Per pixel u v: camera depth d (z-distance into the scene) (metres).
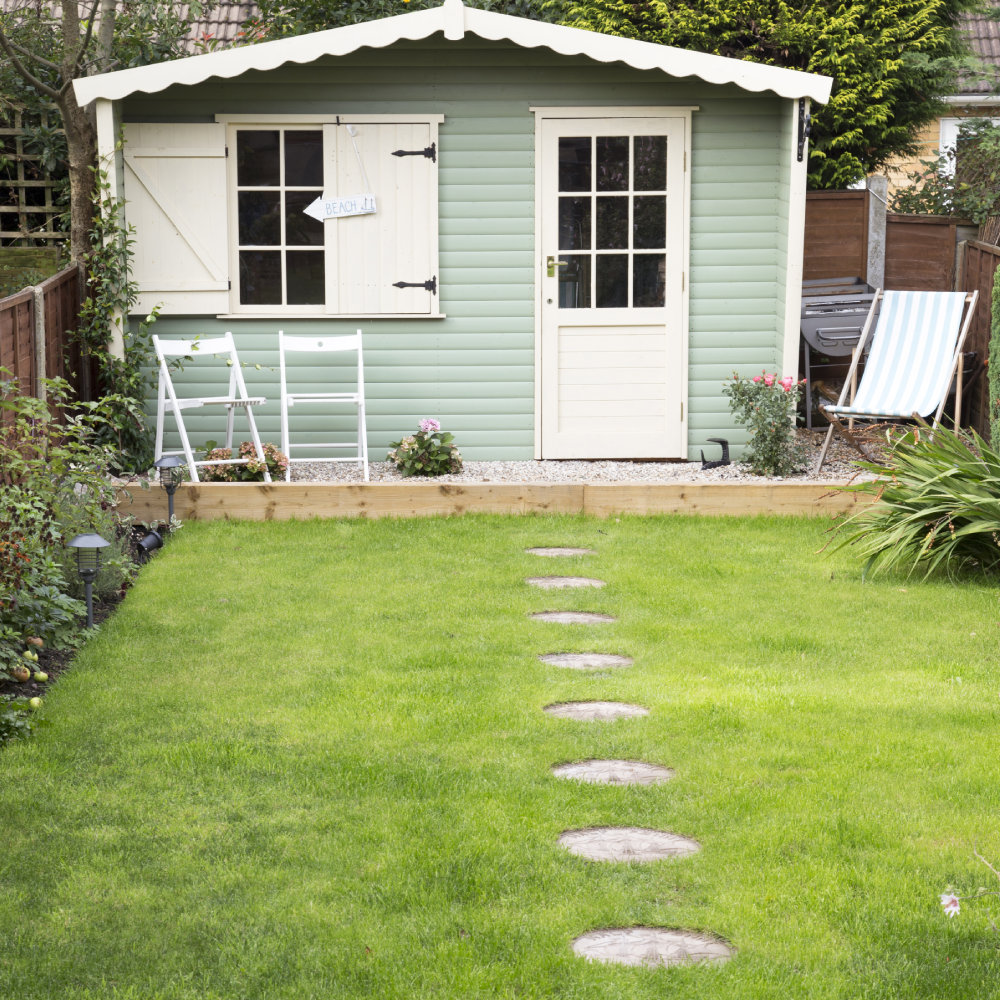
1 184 10.03
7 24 10.05
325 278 8.95
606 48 8.20
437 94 8.79
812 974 2.86
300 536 7.18
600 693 4.67
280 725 4.36
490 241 8.96
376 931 3.04
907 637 5.39
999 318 7.51
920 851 3.42
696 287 9.03
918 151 12.33
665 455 9.20
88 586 5.49
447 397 9.13
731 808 3.68
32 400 5.44
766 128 8.84
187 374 9.01
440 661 5.04
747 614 5.71
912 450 6.95
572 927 3.06
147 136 8.68
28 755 4.08
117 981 2.85
